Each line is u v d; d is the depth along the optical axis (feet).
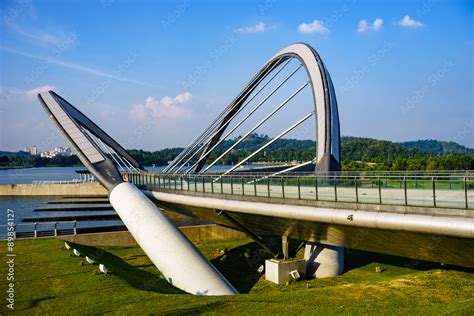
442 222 48.62
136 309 56.29
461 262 59.88
